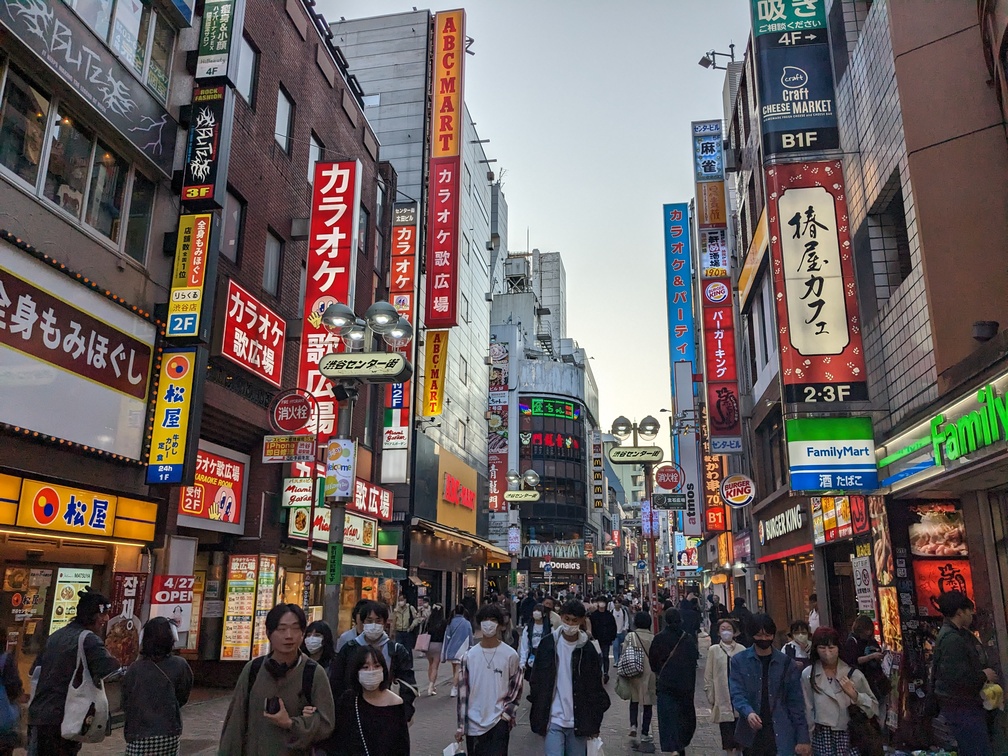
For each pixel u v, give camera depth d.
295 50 19.14
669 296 35.38
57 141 10.66
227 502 14.84
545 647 6.79
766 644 6.21
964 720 6.17
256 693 4.01
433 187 26.03
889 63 12.32
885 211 13.46
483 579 42.50
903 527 12.09
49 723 5.55
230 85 13.48
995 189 11.05
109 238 11.73
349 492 10.66
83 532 10.58
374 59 35.22
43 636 10.16
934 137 11.45
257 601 14.67
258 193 16.62
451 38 26.00
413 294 26.83
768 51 14.58
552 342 81.88
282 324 15.91
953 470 9.57
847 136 14.38
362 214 24.55
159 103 12.78
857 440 12.58
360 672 4.69
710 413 24.88
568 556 66.38
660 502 24.69
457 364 38.28
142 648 5.39
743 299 25.25
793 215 13.59
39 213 10.14
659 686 8.23
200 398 12.34
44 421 9.90
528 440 71.69
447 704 13.51
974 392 8.87
